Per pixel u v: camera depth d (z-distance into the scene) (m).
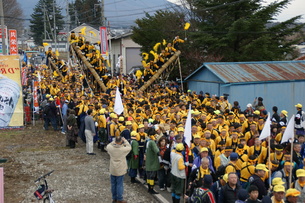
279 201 6.27
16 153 14.66
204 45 31.66
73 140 15.52
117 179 9.27
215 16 33.78
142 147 11.01
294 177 8.12
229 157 8.56
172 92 21.69
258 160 9.05
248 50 29.95
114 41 51.00
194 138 9.67
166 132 11.23
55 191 10.31
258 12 30.45
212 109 14.21
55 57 33.03
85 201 9.65
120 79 22.25
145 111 14.43
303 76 22.58
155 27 34.19
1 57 18.52
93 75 22.25
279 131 12.00
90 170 12.35
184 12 36.34
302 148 10.17
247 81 20.94
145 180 11.01
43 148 15.52
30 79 35.72
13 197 9.81
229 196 6.75
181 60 30.88
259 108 16.84
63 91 21.89
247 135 10.95
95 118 15.56
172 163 8.91
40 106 22.33
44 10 70.81
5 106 18.97
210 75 22.62
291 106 22.39
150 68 23.02
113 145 9.20
